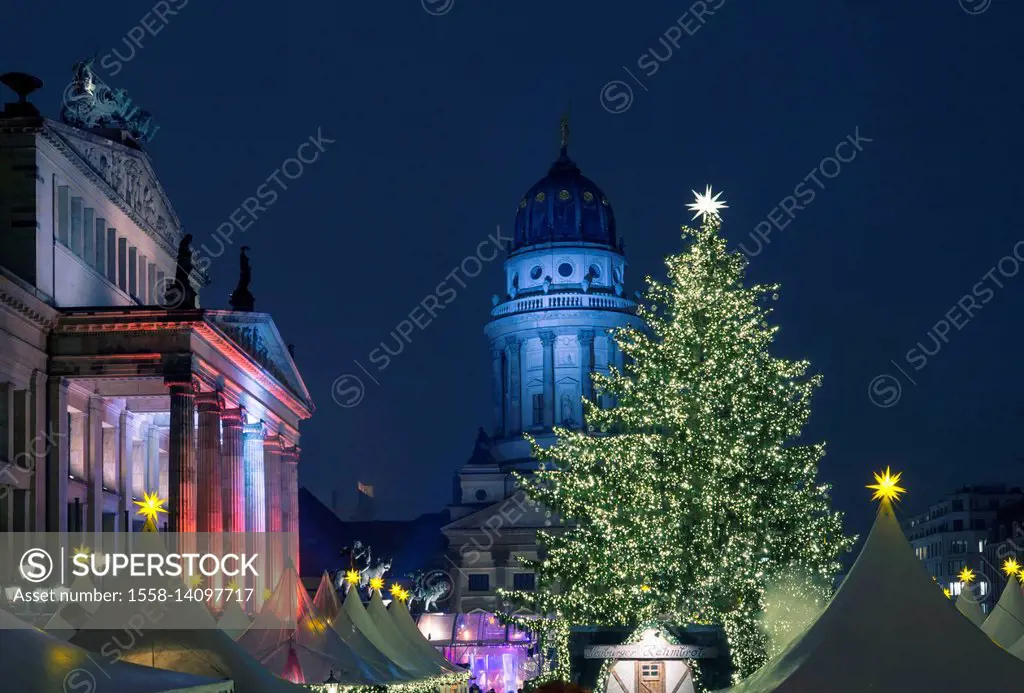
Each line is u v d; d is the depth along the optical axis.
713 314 66.94
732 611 61.31
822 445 67.12
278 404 117.19
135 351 86.69
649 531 65.06
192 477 86.06
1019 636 59.78
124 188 101.50
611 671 61.00
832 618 34.25
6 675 31.45
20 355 82.88
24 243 85.06
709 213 68.62
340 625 72.94
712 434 65.06
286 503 123.44
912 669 32.34
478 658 171.75
